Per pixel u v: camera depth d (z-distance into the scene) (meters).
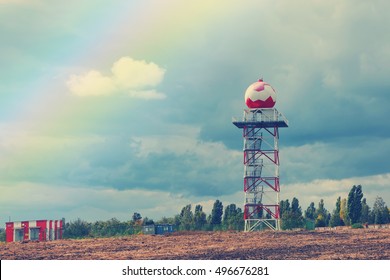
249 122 118.06
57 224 116.38
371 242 80.81
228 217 151.38
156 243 87.81
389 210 173.12
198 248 78.44
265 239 90.50
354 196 170.88
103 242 91.50
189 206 166.25
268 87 119.44
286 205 178.12
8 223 114.25
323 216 187.88
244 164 118.94
